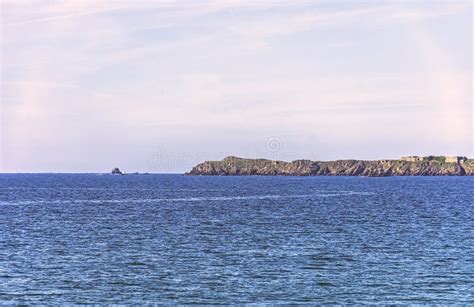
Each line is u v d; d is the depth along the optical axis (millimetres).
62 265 62719
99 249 73125
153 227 97625
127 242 79250
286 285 54250
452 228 96500
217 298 50125
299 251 71562
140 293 51500
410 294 51375
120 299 49688
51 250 72438
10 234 88062
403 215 120688
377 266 62344
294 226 98875
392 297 50531
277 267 61750
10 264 63250
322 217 115875
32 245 76688
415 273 58906
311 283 54938
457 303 48875
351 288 53219
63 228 96125
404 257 67500
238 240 81188
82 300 49406
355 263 63906
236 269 60719
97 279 56250
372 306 48062
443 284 54562
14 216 119000
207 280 55969
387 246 75688
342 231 91875
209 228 95938
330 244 77250
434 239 82438
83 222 106250
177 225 100750
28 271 59625
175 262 64375
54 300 49312
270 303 48844
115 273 58750
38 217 116688
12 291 51844
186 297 50375
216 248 73750
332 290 52562
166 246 75562
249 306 48062
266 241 80125
